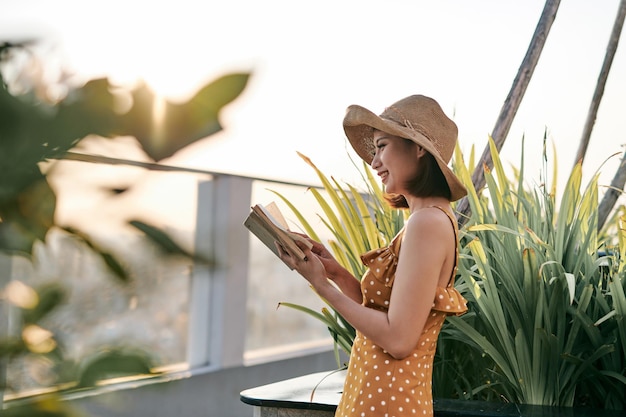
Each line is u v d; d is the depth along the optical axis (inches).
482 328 96.9
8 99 9.0
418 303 66.1
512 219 96.3
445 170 68.4
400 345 66.3
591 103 142.7
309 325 185.5
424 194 70.1
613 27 138.7
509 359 92.4
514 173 113.2
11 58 9.4
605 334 93.4
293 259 67.8
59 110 9.0
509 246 94.6
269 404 94.0
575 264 97.2
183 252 9.6
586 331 90.6
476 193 109.2
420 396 67.9
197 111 8.9
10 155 9.2
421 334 69.0
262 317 171.9
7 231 9.6
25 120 8.9
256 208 67.7
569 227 96.7
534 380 91.8
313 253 75.5
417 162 70.3
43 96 9.3
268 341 173.6
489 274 90.8
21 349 9.6
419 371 68.4
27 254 9.8
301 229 98.6
